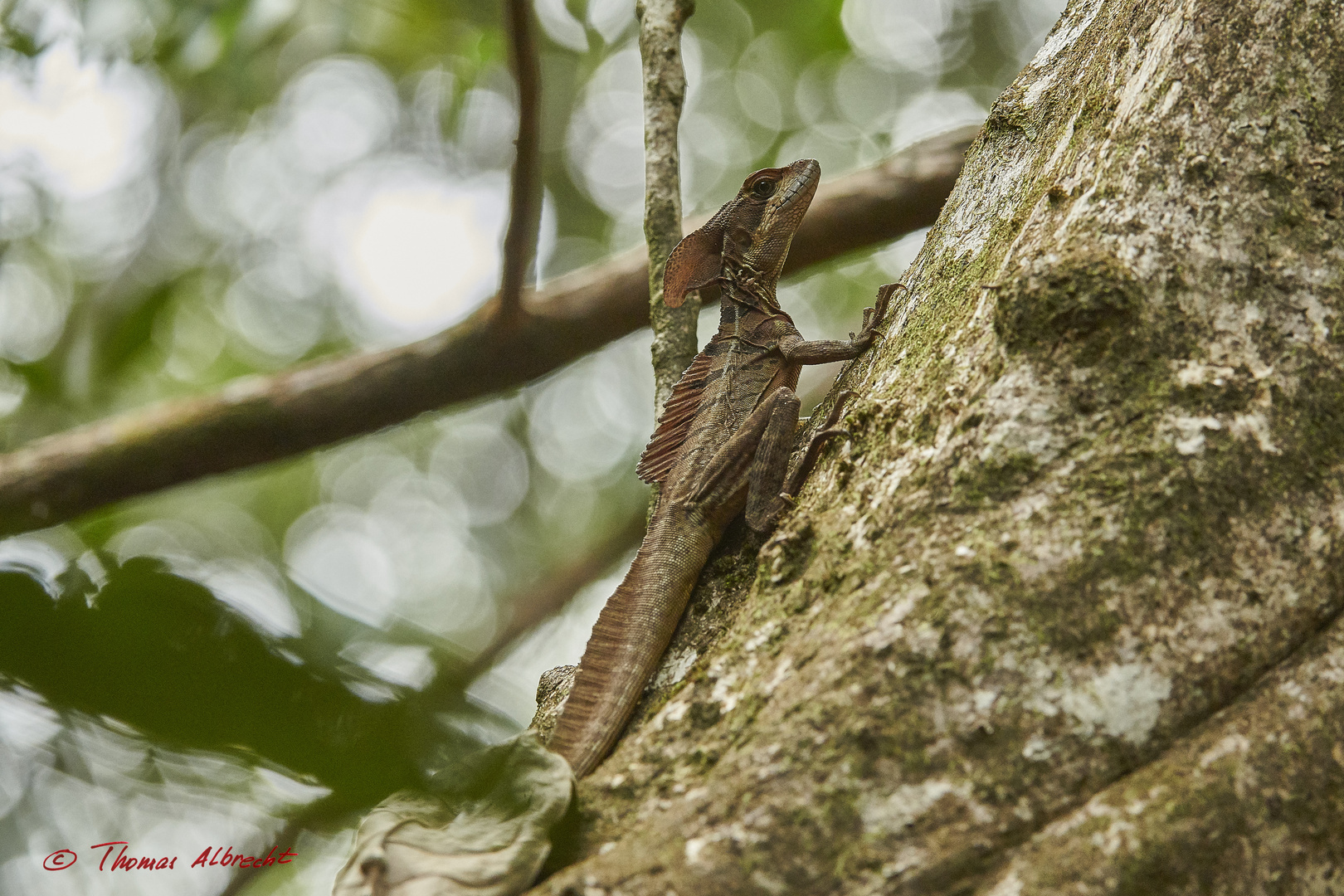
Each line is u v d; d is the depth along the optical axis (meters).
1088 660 4.34
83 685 1.37
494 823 4.54
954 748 4.22
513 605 16.08
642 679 6.04
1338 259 5.07
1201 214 5.14
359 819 1.50
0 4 10.75
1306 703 4.29
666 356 8.73
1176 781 4.09
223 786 1.60
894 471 5.25
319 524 21.42
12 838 1.92
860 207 12.26
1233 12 5.59
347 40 16.64
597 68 21.28
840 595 4.89
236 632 1.49
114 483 11.44
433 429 24.08
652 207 9.05
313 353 21.98
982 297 5.68
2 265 17.22
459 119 14.83
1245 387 4.77
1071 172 5.73
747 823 4.20
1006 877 3.96
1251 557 4.50
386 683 1.62
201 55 11.14
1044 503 4.66
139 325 14.23
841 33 18.16
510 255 11.05
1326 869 4.10
